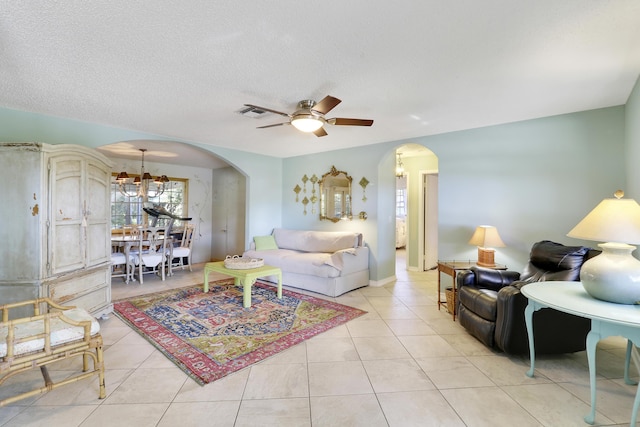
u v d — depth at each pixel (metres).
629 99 2.83
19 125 3.21
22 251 2.59
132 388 2.06
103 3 1.55
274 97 2.86
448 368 2.33
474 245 3.61
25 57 2.12
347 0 1.54
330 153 5.40
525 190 3.57
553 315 2.39
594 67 2.28
